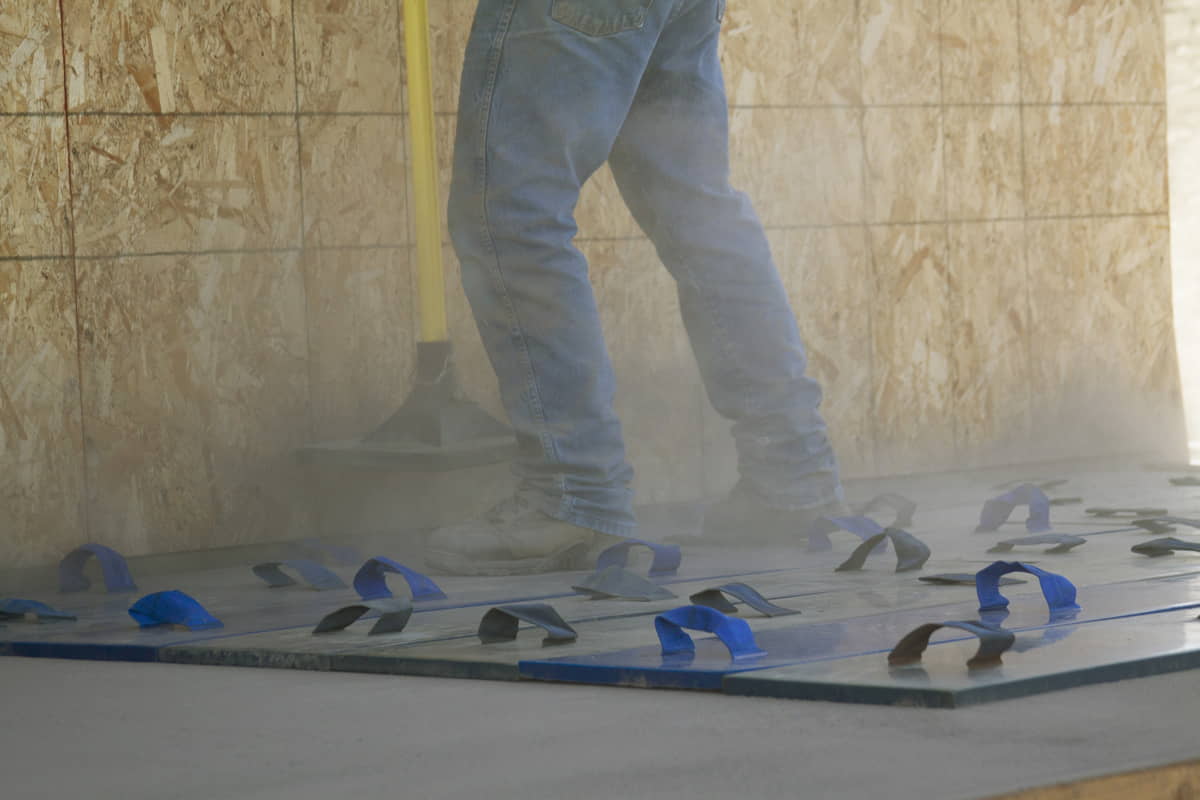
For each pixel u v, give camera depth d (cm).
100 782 202
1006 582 335
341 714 238
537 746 209
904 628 280
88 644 311
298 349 488
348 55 494
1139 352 654
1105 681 234
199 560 472
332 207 493
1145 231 654
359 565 455
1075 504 507
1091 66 637
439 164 504
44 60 450
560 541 413
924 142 591
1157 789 183
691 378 521
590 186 514
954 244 601
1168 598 302
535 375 419
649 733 213
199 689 268
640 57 420
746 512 454
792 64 555
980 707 217
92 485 459
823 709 222
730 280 455
